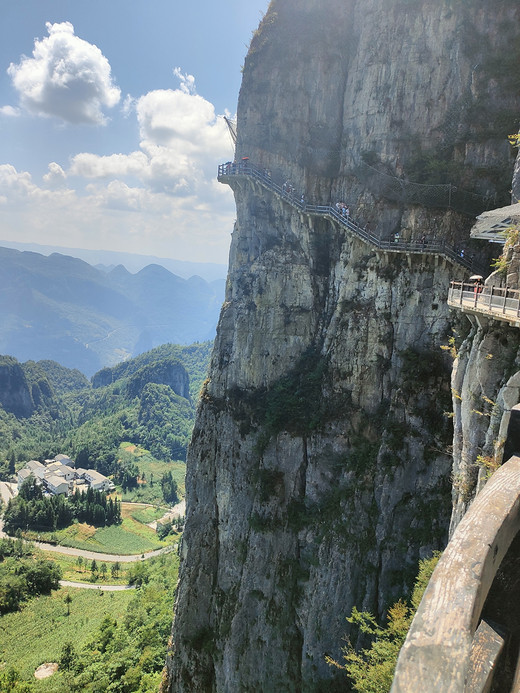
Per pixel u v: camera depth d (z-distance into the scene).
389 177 37.66
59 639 72.81
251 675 35.69
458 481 20.98
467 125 36.09
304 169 42.31
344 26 41.78
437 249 34.50
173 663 41.97
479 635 5.09
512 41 35.38
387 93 38.34
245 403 42.06
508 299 17.77
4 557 110.38
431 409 34.16
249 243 45.44
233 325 44.56
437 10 36.88
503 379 18.45
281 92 43.34
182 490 173.75
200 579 41.88
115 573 107.88
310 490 37.09
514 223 22.31
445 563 4.91
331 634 32.88
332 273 41.50
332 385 38.53
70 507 142.50
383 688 21.34
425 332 35.69
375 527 33.53
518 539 5.73
